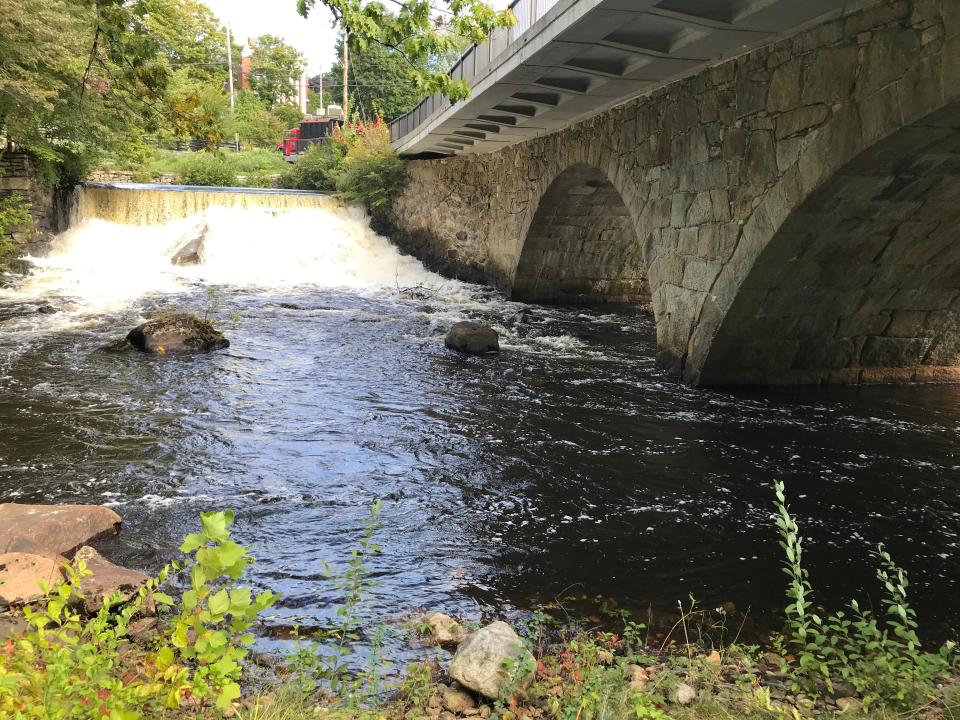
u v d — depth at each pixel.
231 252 18.91
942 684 3.00
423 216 21.69
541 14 8.95
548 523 5.19
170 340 10.22
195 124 8.12
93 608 3.36
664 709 2.68
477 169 19.42
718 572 4.52
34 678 1.86
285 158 37.34
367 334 12.34
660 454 6.84
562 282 17.89
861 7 6.18
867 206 7.30
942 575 4.61
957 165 6.53
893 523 5.43
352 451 6.55
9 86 12.69
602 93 10.66
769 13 6.54
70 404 7.58
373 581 4.18
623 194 11.34
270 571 4.23
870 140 6.15
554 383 9.52
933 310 9.74
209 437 6.75
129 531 4.72
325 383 9.02
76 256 17.30
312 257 19.95
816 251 8.00
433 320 14.04
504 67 10.09
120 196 19.09
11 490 5.34
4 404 7.48
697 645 3.57
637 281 18.66
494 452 6.71
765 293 8.52
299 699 2.61
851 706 2.76
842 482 6.27
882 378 10.20
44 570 3.56
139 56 7.56
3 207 15.21
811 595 4.27
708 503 5.68
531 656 2.84
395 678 3.07
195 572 1.89
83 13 14.22
